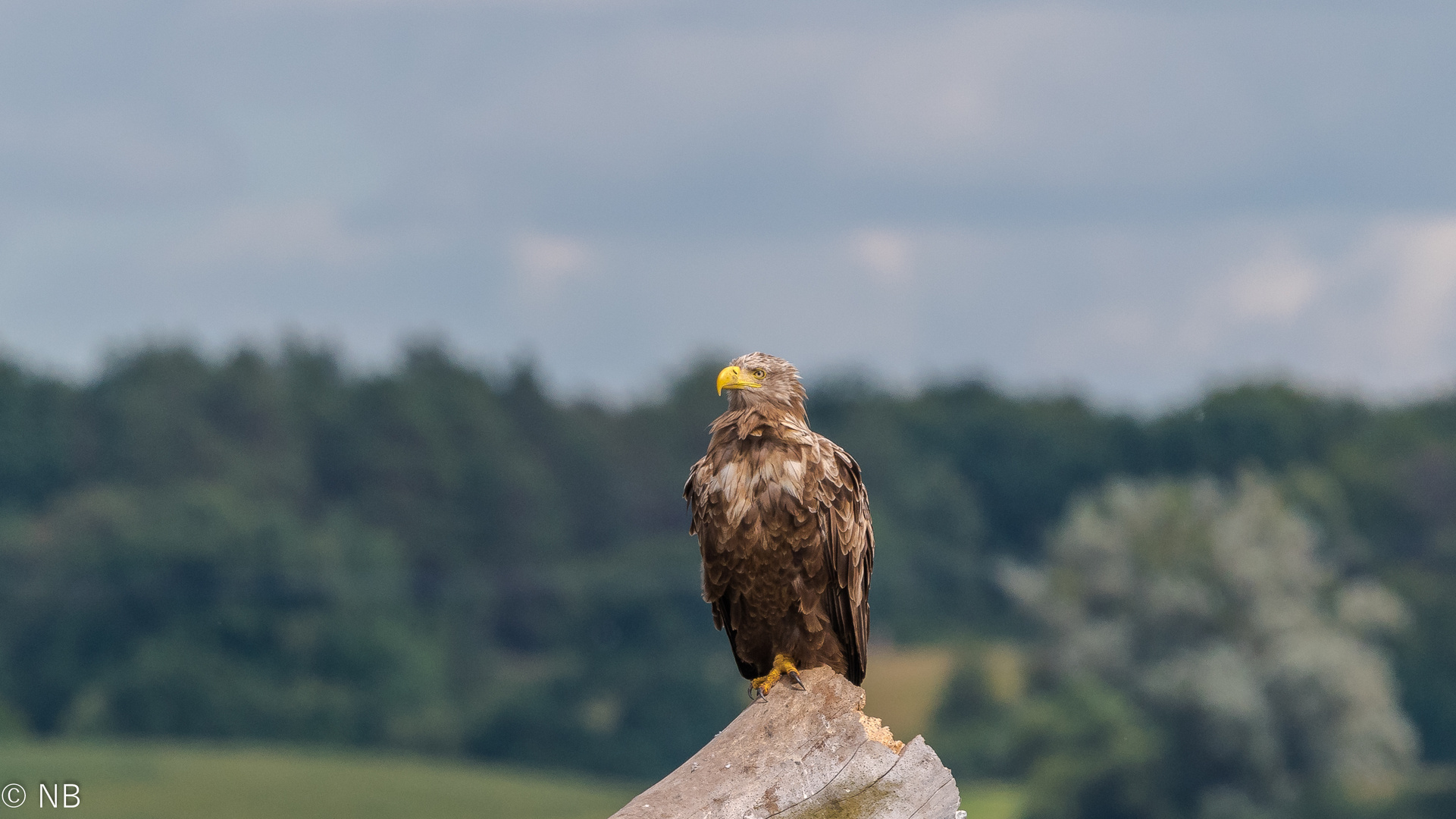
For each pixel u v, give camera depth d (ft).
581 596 308.19
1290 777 184.65
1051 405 379.55
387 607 295.07
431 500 336.29
